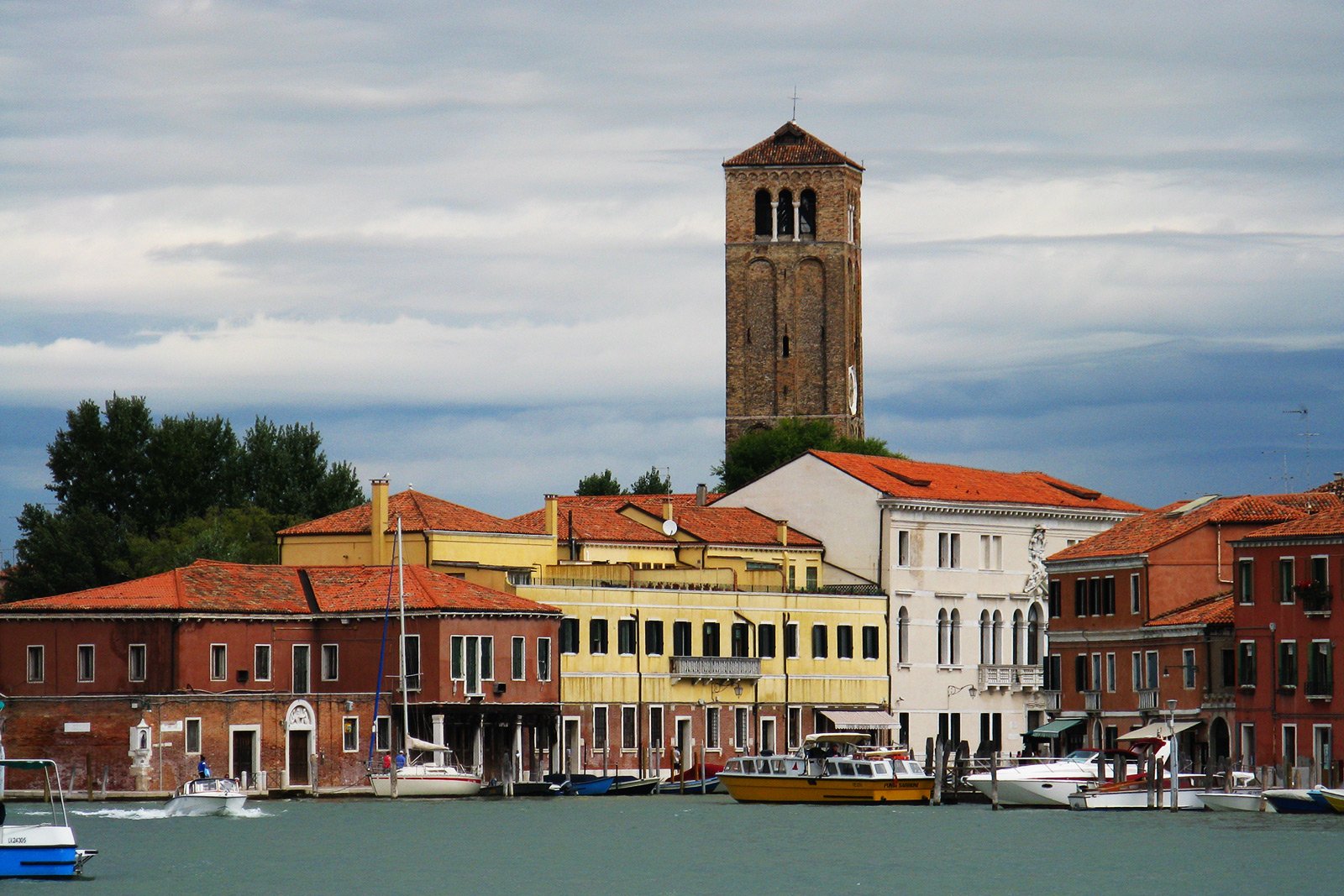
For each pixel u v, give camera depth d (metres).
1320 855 177.38
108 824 198.50
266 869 169.50
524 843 185.88
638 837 190.50
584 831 195.75
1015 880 165.12
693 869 170.88
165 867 169.88
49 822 196.88
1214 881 164.50
